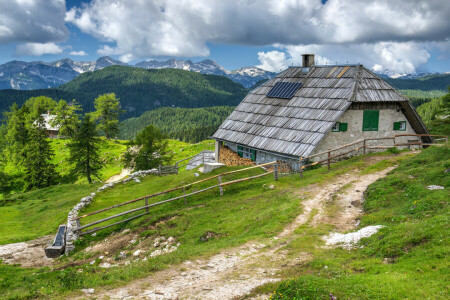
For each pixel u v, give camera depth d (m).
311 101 38.38
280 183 27.31
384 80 37.88
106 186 39.91
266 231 18.42
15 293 14.42
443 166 20.94
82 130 65.00
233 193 27.22
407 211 16.83
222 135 44.56
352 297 9.78
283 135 36.53
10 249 26.12
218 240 19.09
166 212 25.77
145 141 59.69
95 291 13.41
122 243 22.59
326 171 29.16
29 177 75.19
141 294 12.81
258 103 45.28
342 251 14.67
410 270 10.97
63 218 34.12
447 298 9.03
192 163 53.88
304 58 44.91
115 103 119.31
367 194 21.58
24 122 109.50
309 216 19.89
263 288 11.86
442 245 11.84
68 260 22.52
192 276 14.12
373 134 37.00
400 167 25.45
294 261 14.27
